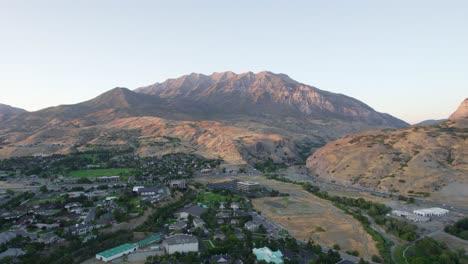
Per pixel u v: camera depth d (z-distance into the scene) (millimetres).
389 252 169375
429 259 160125
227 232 184750
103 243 164500
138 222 196375
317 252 162000
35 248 150625
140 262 148000
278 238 184625
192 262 144750
